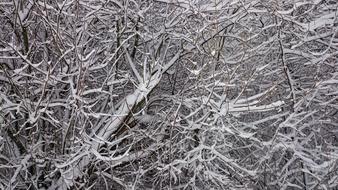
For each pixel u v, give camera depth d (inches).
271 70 202.8
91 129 155.3
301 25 182.9
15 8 140.6
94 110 177.5
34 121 136.5
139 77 162.6
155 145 158.4
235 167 170.7
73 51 150.3
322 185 180.7
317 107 207.2
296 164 208.8
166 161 172.4
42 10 144.2
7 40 163.9
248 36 187.6
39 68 150.6
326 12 212.5
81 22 164.4
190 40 167.0
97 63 172.4
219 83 156.6
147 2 185.3
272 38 181.8
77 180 152.4
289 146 182.2
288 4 191.9
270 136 206.8
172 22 176.9
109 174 164.6
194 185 165.3
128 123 159.0
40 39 163.6
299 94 200.8
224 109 156.9
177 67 181.3
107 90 173.3
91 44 182.4
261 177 199.2
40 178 163.0
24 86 153.1
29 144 155.3
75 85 155.4
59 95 166.1
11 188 142.5
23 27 148.3
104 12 168.9
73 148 139.3
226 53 202.4
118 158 135.7
